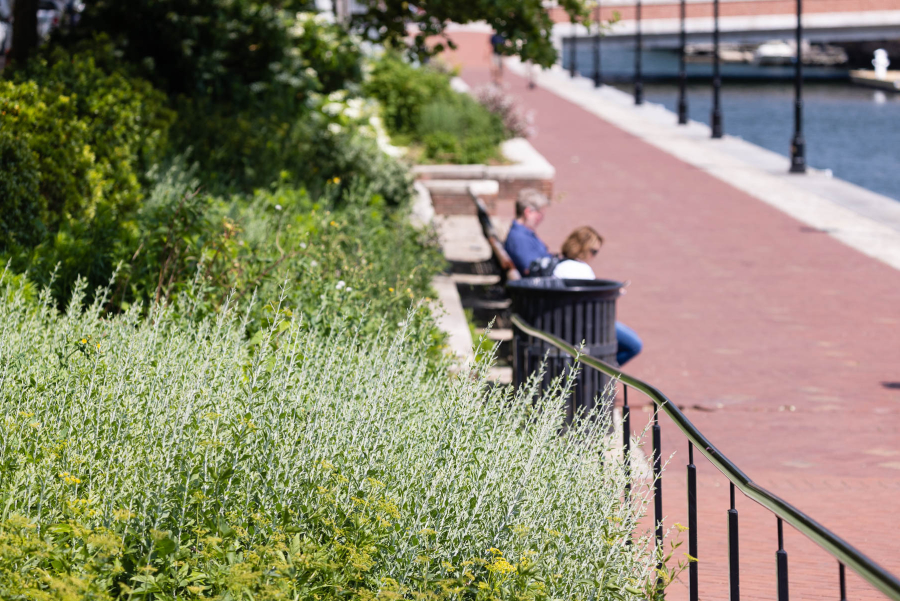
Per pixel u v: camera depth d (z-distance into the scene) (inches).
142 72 676.1
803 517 154.4
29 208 368.2
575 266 444.1
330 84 855.1
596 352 388.5
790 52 5359.3
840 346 562.3
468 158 1063.0
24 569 163.9
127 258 359.9
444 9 620.4
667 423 438.6
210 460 192.7
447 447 212.8
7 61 616.4
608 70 4931.1
